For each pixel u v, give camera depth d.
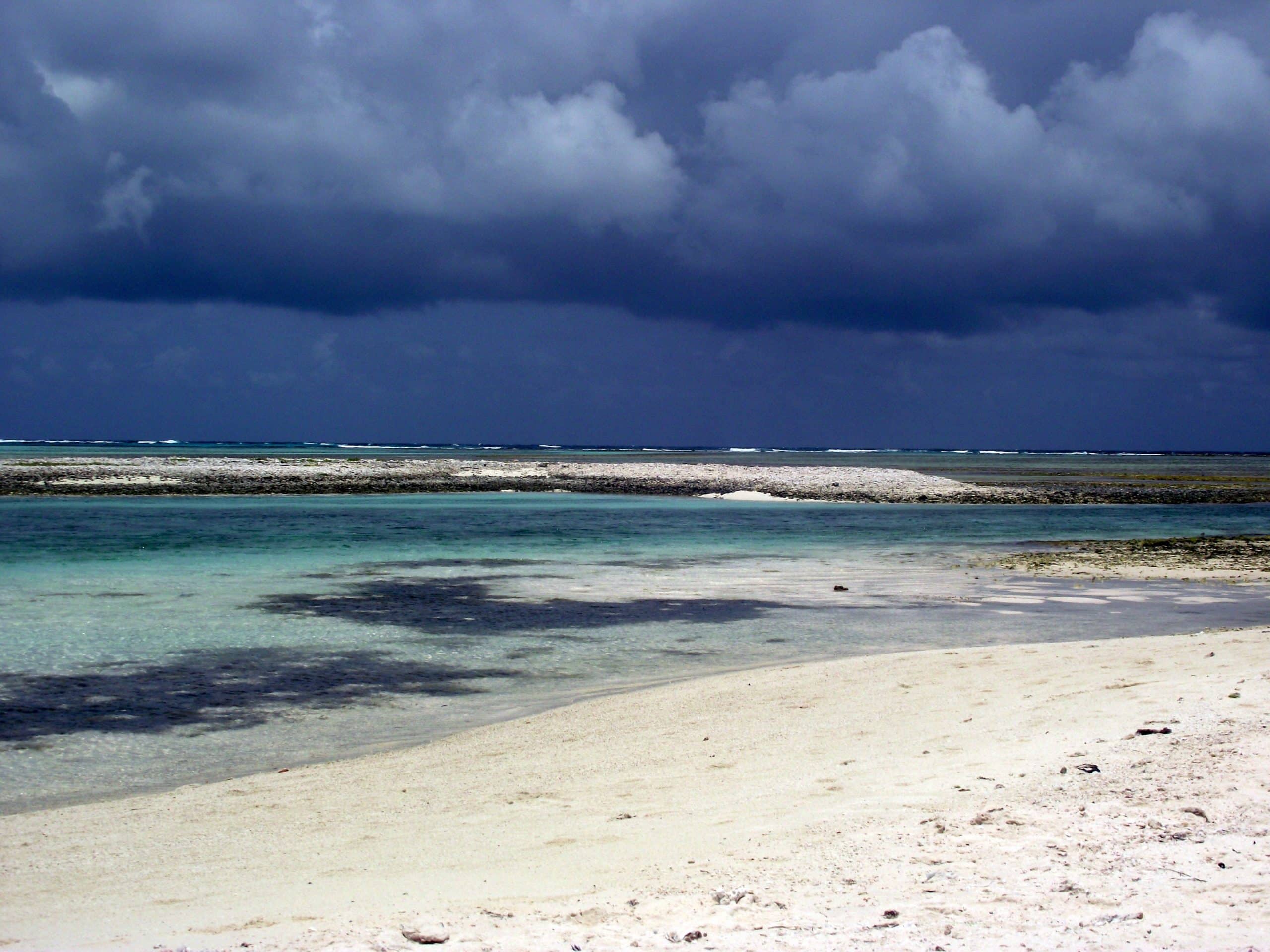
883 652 18.05
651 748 11.37
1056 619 21.55
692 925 6.15
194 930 6.56
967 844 7.32
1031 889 6.41
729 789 9.55
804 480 75.50
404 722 13.44
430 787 10.25
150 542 35.34
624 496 66.88
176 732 12.93
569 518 49.31
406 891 7.25
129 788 10.68
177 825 9.23
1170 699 11.47
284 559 31.33
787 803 8.96
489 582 27.03
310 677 16.03
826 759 10.37
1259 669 12.80
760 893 6.67
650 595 24.97
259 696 14.80
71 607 22.23
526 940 6.01
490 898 6.99
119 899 7.30
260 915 6.83
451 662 17.27
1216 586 26.69
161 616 21.30
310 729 13.12
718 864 7.42
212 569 28.89
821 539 40.31
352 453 178.25
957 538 41.12
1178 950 5.41
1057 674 13.72
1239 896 6.12
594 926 6.22
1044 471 126.94
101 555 31.56
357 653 17.91
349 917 6.67
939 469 134.62
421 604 23.36
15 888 7.61
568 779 10.29
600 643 18.95
